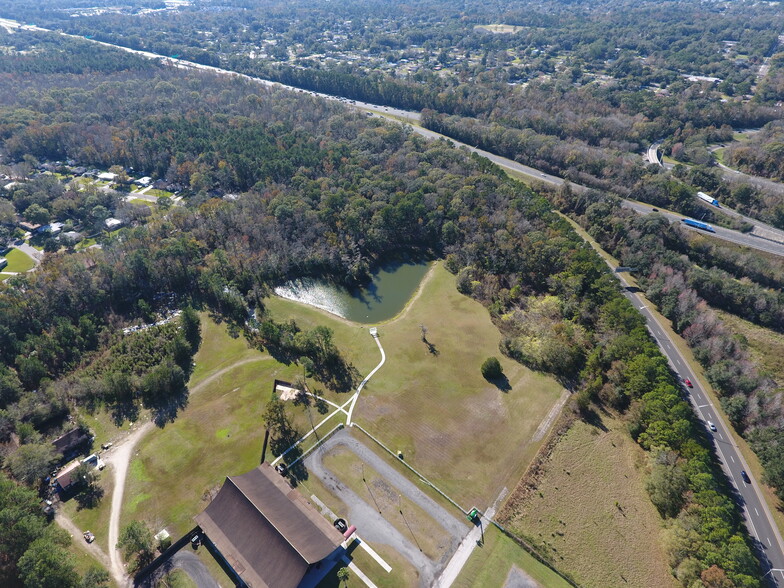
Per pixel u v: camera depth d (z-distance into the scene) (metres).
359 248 165.75
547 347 120.38
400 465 96.75
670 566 80.12
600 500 90.94
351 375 118.38
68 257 146.25
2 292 130.75
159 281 146.75
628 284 150.12
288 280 156.12
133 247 150.12
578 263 141.75
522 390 115.06
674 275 145.12
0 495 80.00
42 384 107.94
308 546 76.06
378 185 183.75
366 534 84.44
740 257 150.75
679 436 95.12
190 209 176.12
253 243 162.25
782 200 174.38
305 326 135.12
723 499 83.38
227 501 83.00
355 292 153.25
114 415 107.12
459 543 83.69
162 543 81.56
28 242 174.38
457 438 102.88
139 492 91.00
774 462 91.56
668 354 122.88
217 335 131.00
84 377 111.81
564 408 110.50
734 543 75.88
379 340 130.50
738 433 102.56
